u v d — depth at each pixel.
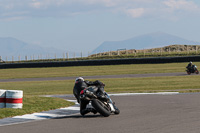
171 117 30.61
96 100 31.34
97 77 114.88
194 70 112.25
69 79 113.19
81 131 24.12
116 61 183.25
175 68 143.00
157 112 34.72
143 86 78.38
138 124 26.89
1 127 26.41
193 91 62.69
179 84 80.50
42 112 36.19
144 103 44.81
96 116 32.56
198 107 38.22
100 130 24.39
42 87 86.44
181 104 42.06
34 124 27.86
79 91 33.69
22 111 34.91
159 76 109.19
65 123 28.22
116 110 33.34
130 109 38.38
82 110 32.78
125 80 98.75
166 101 46.53
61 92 71.56
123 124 27.03
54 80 111.69
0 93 36.50
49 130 24.83
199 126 25.30
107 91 69.25
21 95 36.94
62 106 41.34
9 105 36.38
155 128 24.86
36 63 199.00
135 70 142.38
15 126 26.84
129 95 59.03
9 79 128.25
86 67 177.75
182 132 23.03
